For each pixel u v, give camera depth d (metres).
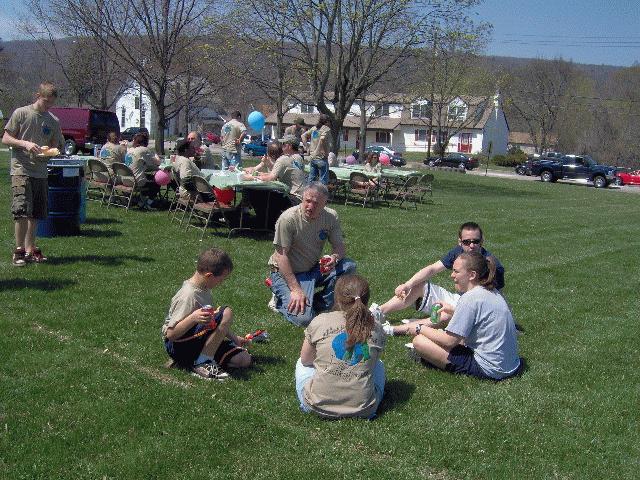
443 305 5.62
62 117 28.56
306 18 21.00
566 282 8.31
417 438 3.86
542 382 4.81
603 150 62.22
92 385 4.27
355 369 4.04
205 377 4.54
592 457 3.78
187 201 10.12
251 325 5.75
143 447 3.59
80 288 6.48
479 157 63.62
